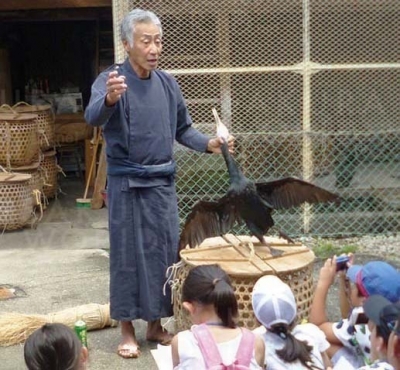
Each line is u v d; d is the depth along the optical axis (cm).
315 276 675
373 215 805
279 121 802
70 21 1216
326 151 796
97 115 476
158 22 497
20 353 529
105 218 935
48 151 1022
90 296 646
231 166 487
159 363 428
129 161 507
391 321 282
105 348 536
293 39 791
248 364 340
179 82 791
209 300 362
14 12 1062
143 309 516
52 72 1231
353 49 803
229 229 495
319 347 391
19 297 643
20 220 877
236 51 792
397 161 807
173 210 522
